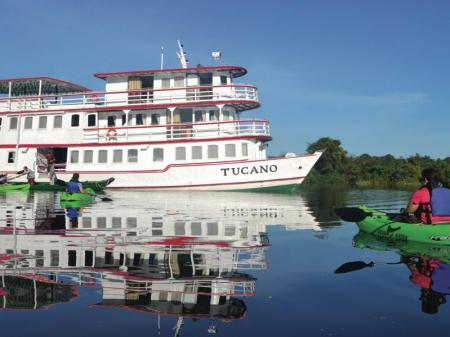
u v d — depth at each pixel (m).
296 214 14.73
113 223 12.09
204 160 26.44
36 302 5.10
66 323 4.47
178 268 6.77
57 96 28.48
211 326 4.41
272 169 25.80
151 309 4.90
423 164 45.22
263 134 26.48
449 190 8.99
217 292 5.55
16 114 29.20
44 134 28.72
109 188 27.45
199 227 11.48
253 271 6.66
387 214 10.61
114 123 28.27
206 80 27.52
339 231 10.88
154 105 26.91
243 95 26.73
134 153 27.30
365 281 6.09
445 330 4.35
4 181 26.89
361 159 54.19
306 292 5.58
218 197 22.16
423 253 7.91
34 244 8.75
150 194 24.06
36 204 17.62
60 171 28.25
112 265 6.92
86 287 5.70
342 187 38.03
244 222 12.60
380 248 8.48
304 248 8.54
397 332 4.30
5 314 4.72
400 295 5.44
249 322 4.54
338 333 4.28
